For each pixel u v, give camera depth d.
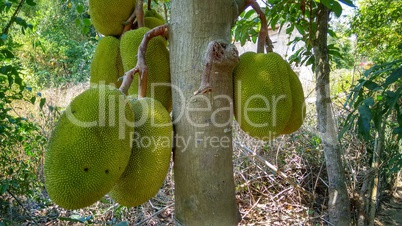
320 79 2.78
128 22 1.64
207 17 1.12
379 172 3.90
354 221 3.75
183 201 1.11
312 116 4.79
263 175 4.28
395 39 4.89
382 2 4.98
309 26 2.55
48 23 11.91
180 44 1.14
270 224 3.79
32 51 10.50
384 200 4.82
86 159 0.96
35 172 4.01
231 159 1.14
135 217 3.75
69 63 11.76
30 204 3.85
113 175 1.01
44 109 5.49
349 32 5.50
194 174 1.09
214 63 1.07
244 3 1.35
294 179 4.23
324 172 4.55
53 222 3.62
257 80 1.30
